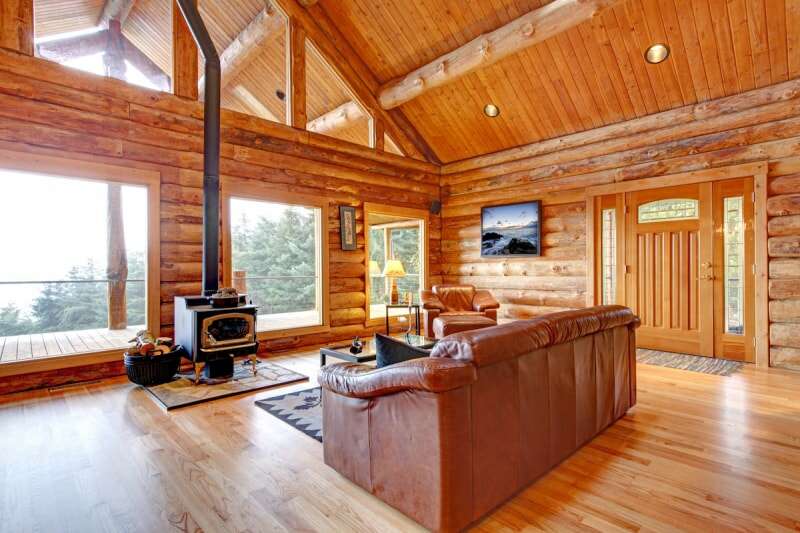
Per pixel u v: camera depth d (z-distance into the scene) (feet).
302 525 5.81
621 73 15.98
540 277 20.54
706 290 15.69
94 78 12.83
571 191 19.35
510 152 21.31
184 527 5.77
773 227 14.12
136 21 22.11
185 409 10.45
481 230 22.62
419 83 18.61
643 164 17.13
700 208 15.79
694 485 6.85
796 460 7.68
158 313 13.94
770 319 14.25
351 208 19.80
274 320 23.39
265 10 18.39
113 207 21.76
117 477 7.14
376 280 35.63
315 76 21.66
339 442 7.06
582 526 5.80
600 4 13.02
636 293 17.46
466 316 18.30
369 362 11.04
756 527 5.74
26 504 6.35
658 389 11.93
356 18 18.38
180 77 14.58
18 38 11.74
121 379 13.06
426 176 23.53
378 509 6.20
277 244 40.14
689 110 15.81
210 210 13.43
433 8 16.69
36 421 9.65
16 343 17.30
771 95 14.16
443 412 5.33
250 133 16.40
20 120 11.71
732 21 13.30
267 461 7.70
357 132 24.56
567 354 7.66
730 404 10.68
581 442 8.09
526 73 17.47
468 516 5.62
